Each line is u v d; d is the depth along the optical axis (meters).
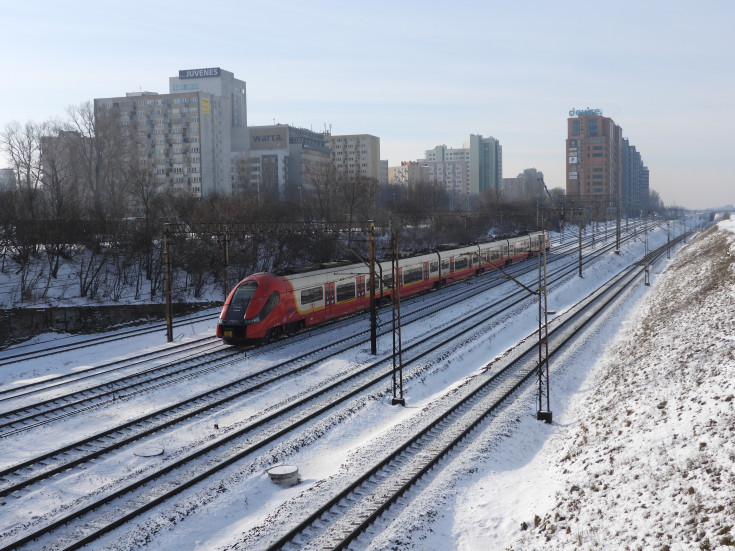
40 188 72.25
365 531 13.77
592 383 26.81
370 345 32.19
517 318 40.19
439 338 34.09
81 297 44.97
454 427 20.34
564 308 47.25
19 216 49.47
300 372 26.97
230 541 13.49
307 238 57.09
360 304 38.97
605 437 18.00
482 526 14.34
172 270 50.38
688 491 12.72
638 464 15.05
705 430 15.26
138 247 51.12
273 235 56.59
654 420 17.55
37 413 21.58
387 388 25.00
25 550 12.92
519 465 18.39
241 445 18.67
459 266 53.22
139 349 33.12
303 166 148.00
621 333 38.25
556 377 27.17
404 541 13.48
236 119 154.25
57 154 78.56
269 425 20.52
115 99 122.50
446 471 17.08
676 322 31.62
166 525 14.08
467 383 25.53
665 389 20.25
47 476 16.52
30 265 47.69
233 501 15.44
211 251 52.09
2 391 24.56
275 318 31.91
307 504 14.81
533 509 14.91
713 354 21.84
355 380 25.95
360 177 81.50
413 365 28.39
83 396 23.84
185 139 120.69
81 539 13.16
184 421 20.95
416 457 17.80
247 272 54.53
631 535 12.08
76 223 50.12
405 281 44.47
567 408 23.69
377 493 15.45
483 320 38.84
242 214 55.91
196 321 40.75
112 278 50.19
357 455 17.86
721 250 57.38
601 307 45.53
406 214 72.75
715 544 10.65
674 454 14.74
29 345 35.66
